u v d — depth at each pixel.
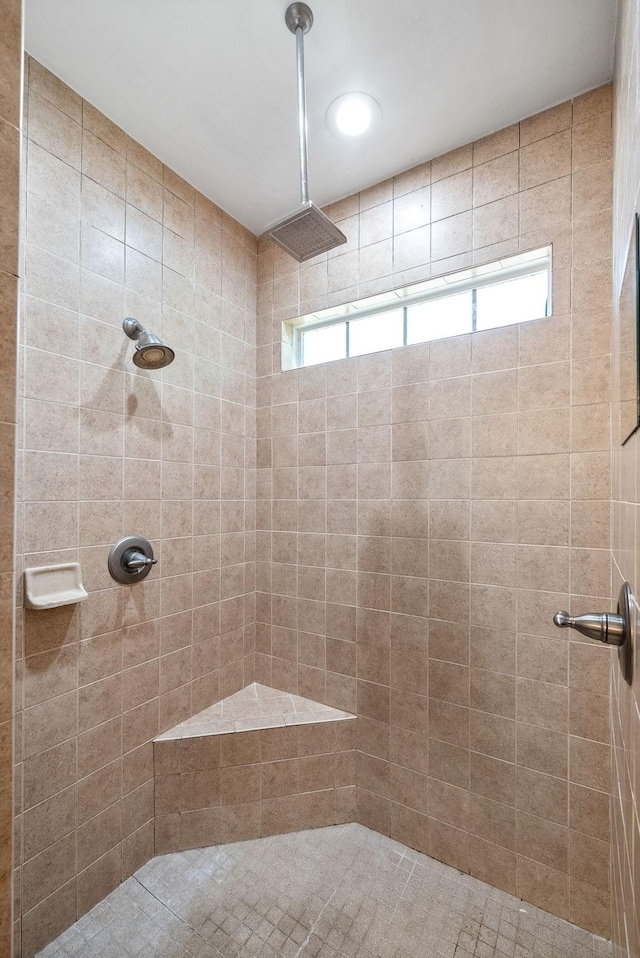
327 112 1.45
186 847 1.61
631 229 0.74
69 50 1.24
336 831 1.71
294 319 2.04
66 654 1.32
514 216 1.50
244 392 2.05
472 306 1.68
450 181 1.62
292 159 1.66
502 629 1.49
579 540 1.37
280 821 1.70
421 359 1.67
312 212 1.17
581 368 1.38
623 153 1.00
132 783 1.51
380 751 1.71
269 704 1.86
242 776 1.67
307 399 1.96
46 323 1.28
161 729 1.63
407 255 1.72
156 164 1.64
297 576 1.96
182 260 1.75
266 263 2.11
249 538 2.05
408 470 1.69
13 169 0.58
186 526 1.74
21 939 1.19
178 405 1.72
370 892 1.44
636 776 0.68
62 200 1.33
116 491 1.48
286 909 1.38
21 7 0.59
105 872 1.41
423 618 1.64
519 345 1.48
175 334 1.71
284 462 2.01
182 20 1.16
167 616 1.66
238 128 1.51
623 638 0.79
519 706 1.45
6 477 0.56
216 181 1.78
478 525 1.54
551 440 1.42
